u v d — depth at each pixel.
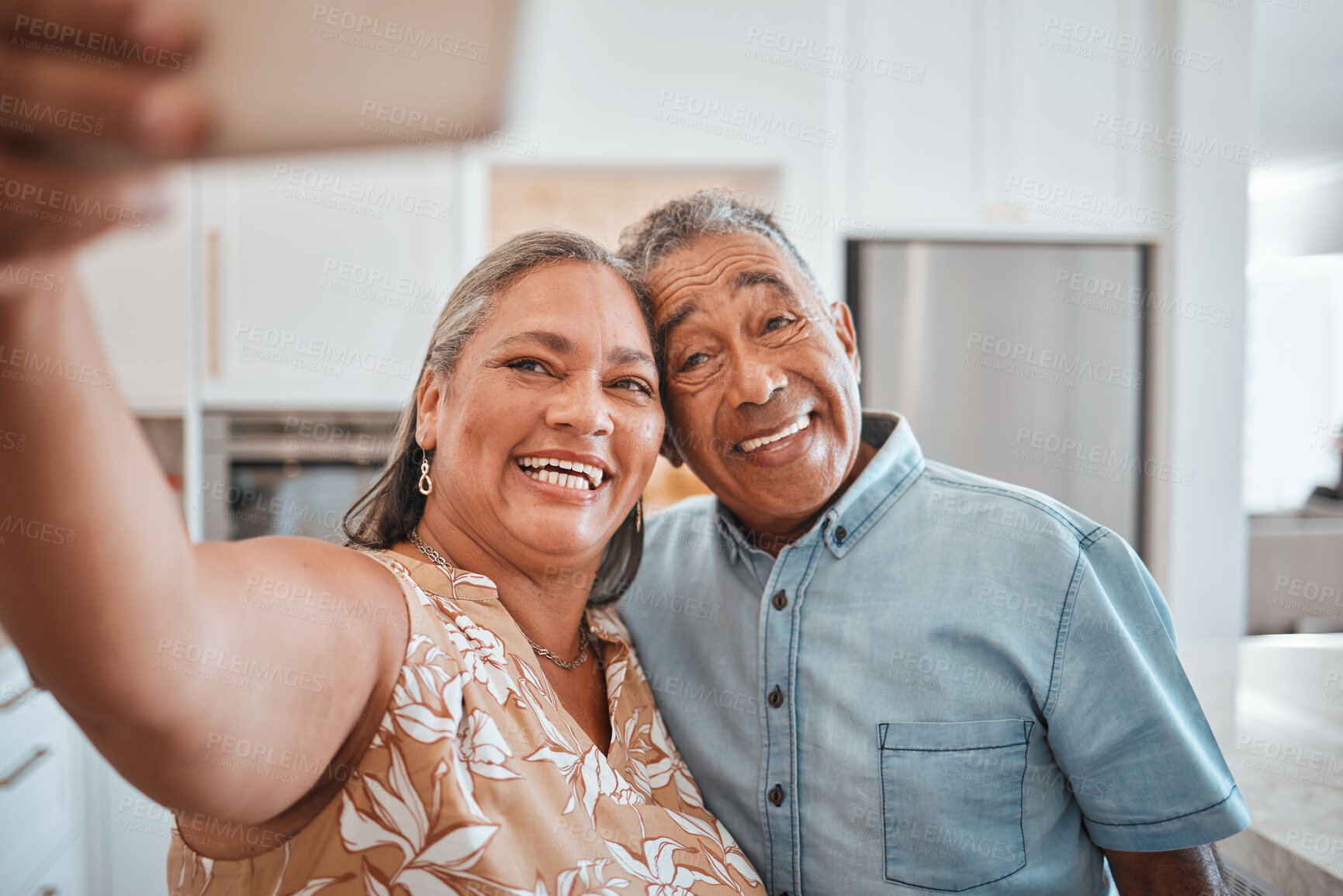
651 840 0.74
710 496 1.15
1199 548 2.92
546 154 2.65
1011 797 0.86
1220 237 2.88
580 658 0.90
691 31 2.68
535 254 0.82
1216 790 0.83
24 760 1.66
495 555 0.80
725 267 0.89
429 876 0.61
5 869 1.57
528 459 0.78
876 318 2.79
